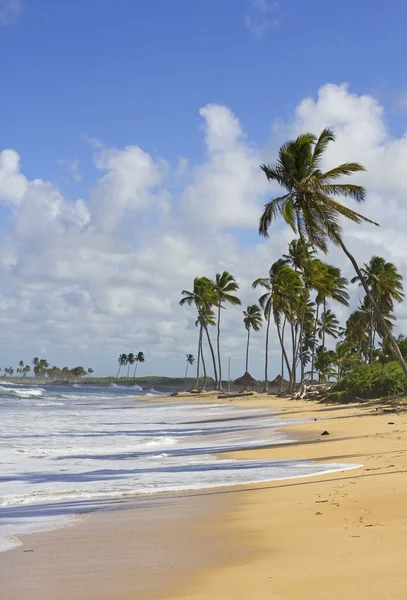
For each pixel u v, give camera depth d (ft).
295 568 23.43
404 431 83.41
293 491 43.24
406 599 18.61
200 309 377.71
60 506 39.93
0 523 34.68
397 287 273.95
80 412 194.29
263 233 121.60
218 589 21.17
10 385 556.92
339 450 69.10
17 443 84.53
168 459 67.31
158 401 323.16
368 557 24.26
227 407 225.56
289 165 115.34
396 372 164.45
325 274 243.19
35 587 22.36
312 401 209.26
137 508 38.99
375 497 38.11
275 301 289.12
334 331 397.19
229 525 32.99
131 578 23.22
